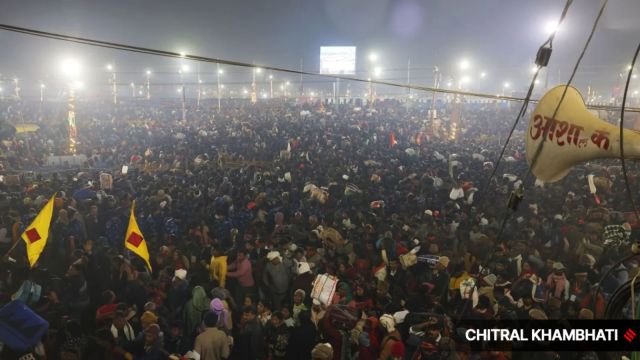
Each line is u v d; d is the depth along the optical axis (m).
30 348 6.32
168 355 6.88
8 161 25.97
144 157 25.75
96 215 12.44
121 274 9.05
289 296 9.03
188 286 8.61
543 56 2.60
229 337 7.68
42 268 9.75
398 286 8.70
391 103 50.25
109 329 6.79
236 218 12.30
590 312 6.74
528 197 14.80
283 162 22.97
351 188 15.03
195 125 39.56
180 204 13.33
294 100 58.62
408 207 13.31
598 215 12.25
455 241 11.04
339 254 9.76
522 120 40.66
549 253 10.32
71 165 27.75
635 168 20.45
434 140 31.39
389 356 6.56
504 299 7.62
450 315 7.29
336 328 7.15
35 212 12.22
